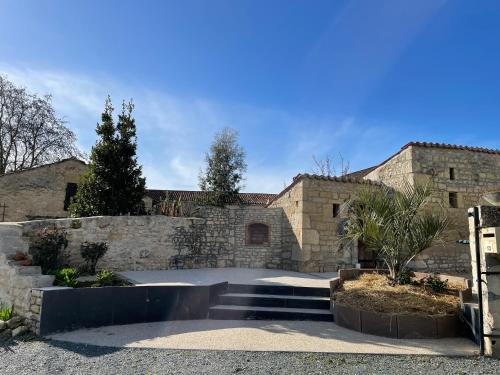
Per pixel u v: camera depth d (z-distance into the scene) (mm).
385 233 7582
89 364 4895
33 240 8836
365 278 8141
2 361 5082
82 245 9867
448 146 13359
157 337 6176
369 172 15633
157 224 11867
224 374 4512
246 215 13977
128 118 13656
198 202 24875
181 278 9617
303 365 4844
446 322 6277
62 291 6605
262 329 6660
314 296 8336
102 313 6957
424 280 7703
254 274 11195
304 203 12367
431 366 4855
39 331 6309
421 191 7902
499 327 5316
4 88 22141
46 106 23797
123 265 10922
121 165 13070
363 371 4648
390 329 6234
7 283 7582
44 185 17656
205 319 7535
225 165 27297
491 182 13781
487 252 5391
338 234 12617
